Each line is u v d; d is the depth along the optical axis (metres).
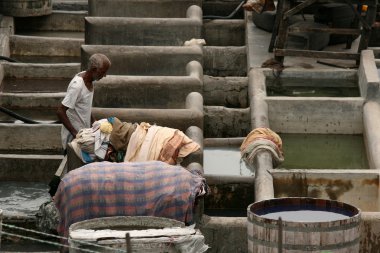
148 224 13.16
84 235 12.30
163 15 22.89
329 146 19.20
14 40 23.55
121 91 18.25
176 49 19.92
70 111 15.93
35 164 17.81
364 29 20.67
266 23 23.17
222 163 17.83
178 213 13.78
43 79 22.09
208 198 16.59
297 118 19.56
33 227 15.15
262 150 17.09
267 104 19.55
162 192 13.79
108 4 22.78
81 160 15.30
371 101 19.61
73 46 23.59
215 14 25.39
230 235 14.66
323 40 21.81
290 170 16.38
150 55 19.84
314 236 11.88
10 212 15.75
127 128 15.40
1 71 21.64
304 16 23.14
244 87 20.70
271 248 12.05
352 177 16.30
